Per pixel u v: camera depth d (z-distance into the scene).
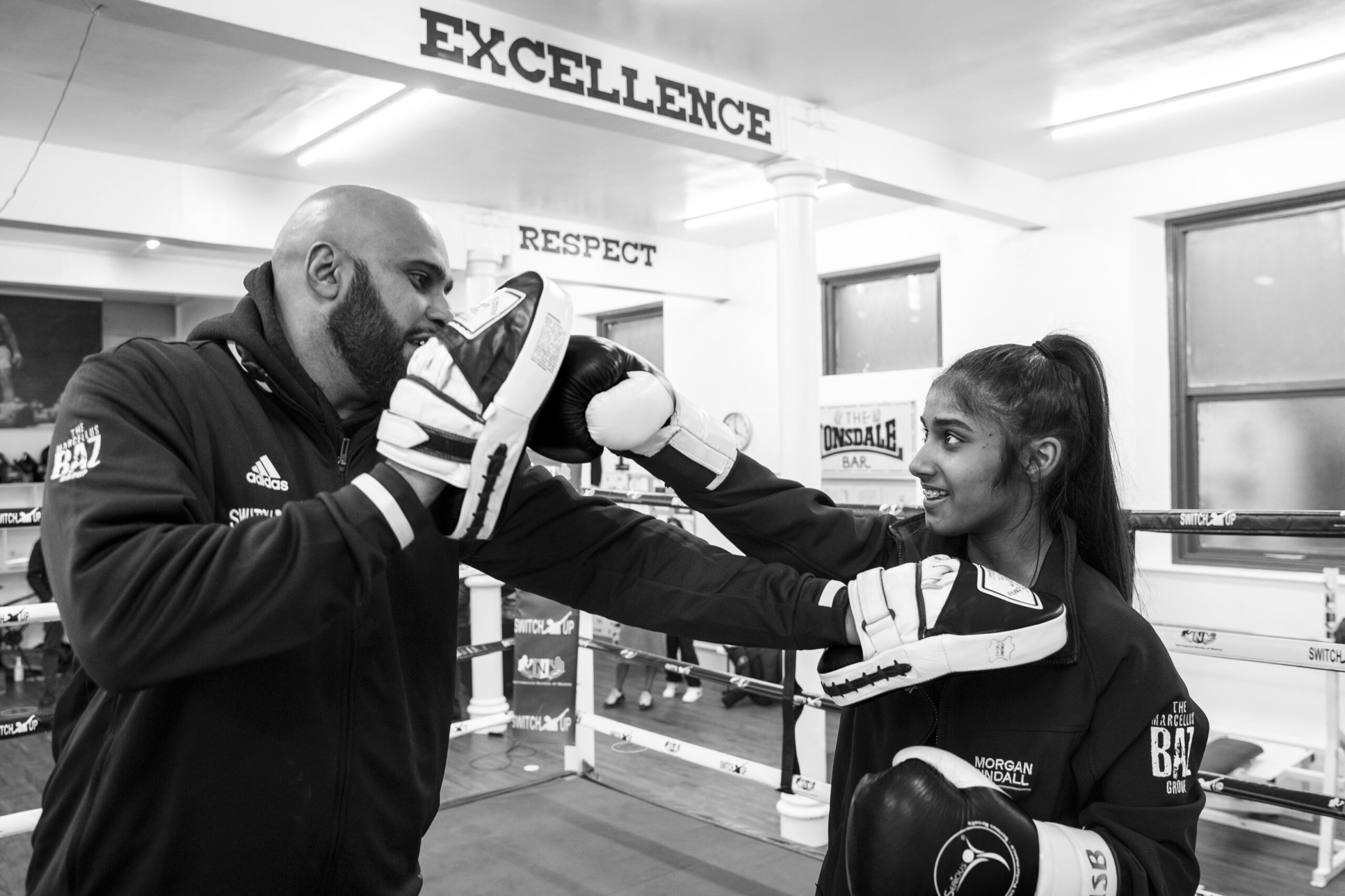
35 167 3.98
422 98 3.52
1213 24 3.04
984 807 0.84
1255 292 4.39
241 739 0.92
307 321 1.03
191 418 0.94
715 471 1.08
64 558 0.78
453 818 2.80
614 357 0.96
